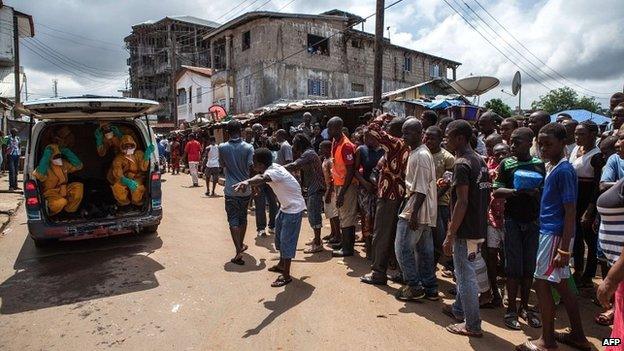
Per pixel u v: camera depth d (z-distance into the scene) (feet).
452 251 12.56
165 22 143.64
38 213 19.72
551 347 11.16
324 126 48.55
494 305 14.74
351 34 91.71
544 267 11.02
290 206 16.31
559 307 14.75
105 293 16.11
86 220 20.88
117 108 20.40
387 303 14.74
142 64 152.05
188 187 46.24
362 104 44.09
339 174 19.54
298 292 15.80
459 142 12.20
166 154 70.08
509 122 18.28
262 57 83.41
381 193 16.01
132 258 20.25
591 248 15.78
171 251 21.34
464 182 11.69
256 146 33.83
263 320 13.56
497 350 11.57
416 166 14.08
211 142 39.73
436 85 53.52
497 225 14.37
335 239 21.76
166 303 15.07
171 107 136.98
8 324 13.79
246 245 21.84
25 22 91.04
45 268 19.12
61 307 14.97
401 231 14.64
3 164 60.03
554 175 10.86
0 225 27.27
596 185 15.01
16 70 74.49
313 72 87.15
